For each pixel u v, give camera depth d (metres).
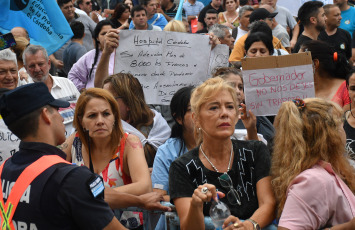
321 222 3.69
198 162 4.07
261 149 4.16
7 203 3.23
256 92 5.38
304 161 3.83
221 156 4.08
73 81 8.56
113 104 4.62
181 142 5.12
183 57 6.66
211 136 3.99
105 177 4.65
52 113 3.40
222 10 14.62
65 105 3.48
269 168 4.09
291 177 3.81
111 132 4.67
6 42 5.54
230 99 3.99
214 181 4.02
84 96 4.58
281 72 5.34
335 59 6.10
